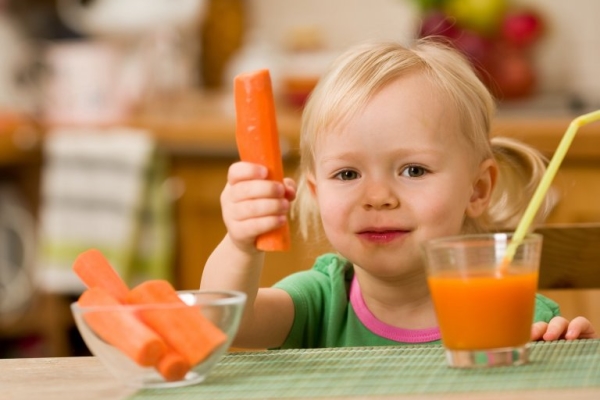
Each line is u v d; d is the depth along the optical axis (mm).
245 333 1942
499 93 4398
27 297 4730
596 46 4891
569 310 2730
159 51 4988
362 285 2092
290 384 1409
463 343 1445
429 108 1956
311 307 2127
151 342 1415
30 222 4719
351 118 1949
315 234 2467
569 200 3615
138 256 4223
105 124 4289
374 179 1946
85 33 4961
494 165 2148
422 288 2051
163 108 4801
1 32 4844
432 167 1945
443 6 4508
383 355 1572
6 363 1669
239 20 5574
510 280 1439
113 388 1450
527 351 1483
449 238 1468
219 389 1407
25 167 4707
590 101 4398
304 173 2189
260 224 1636
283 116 4324
